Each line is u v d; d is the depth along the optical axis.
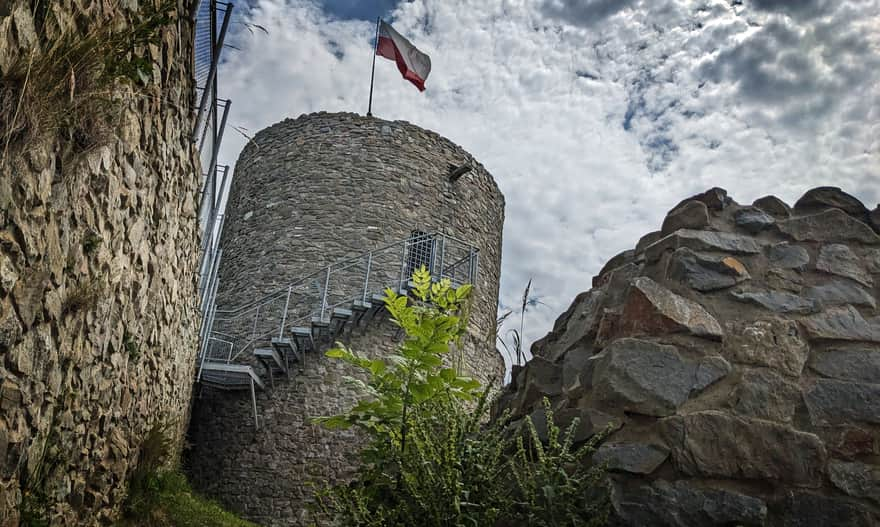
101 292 3.31
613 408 2.87
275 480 11.62
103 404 3.90
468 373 13.20
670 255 3.27
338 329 12.43
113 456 4.30
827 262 3.12
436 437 2.98
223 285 14.16
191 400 10.96
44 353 2.75
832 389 2.70
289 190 14.02
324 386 12.10
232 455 11.92
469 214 14.90
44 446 2.97
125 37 2.95
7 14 2.11
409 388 3.11
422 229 13.94
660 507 2.55
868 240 3.18
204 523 6.03
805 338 2.87
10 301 2.37
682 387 2.80
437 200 14.38
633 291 3.13
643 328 3.02
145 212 4.18
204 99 5.81
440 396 3.22
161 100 4.21
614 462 2.67
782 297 3.03
